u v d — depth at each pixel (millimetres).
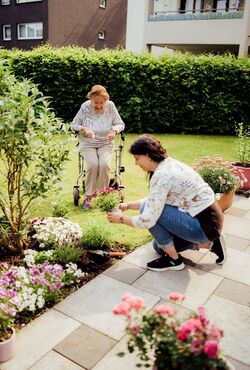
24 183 2803
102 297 2635
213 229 2766
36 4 19812
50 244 3166
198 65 9516
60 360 2064
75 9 20844
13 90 2754
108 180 4457
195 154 7285
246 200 4832
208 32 14344
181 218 2744
